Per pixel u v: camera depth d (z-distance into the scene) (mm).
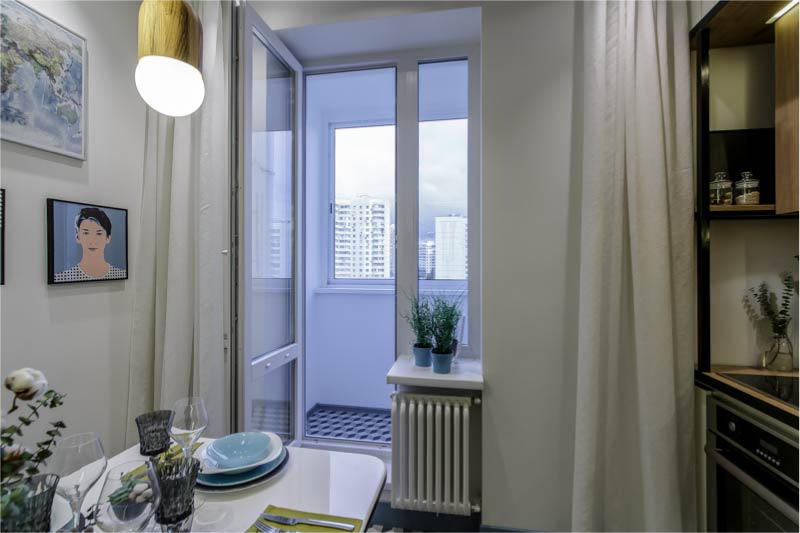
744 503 1209
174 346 1646
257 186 1880
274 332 2059
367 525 847
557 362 1659
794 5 1238
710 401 1364
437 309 1883
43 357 1319
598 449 1474
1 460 581
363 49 2121
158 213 1718
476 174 2055
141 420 1025
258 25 1766
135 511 650
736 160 1515
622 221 1474
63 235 1376
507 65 1702
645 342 1411
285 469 1048
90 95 1484
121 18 1630
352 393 2906
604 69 1471
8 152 1207
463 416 1710
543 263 1673
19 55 1228
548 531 1664
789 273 1483
